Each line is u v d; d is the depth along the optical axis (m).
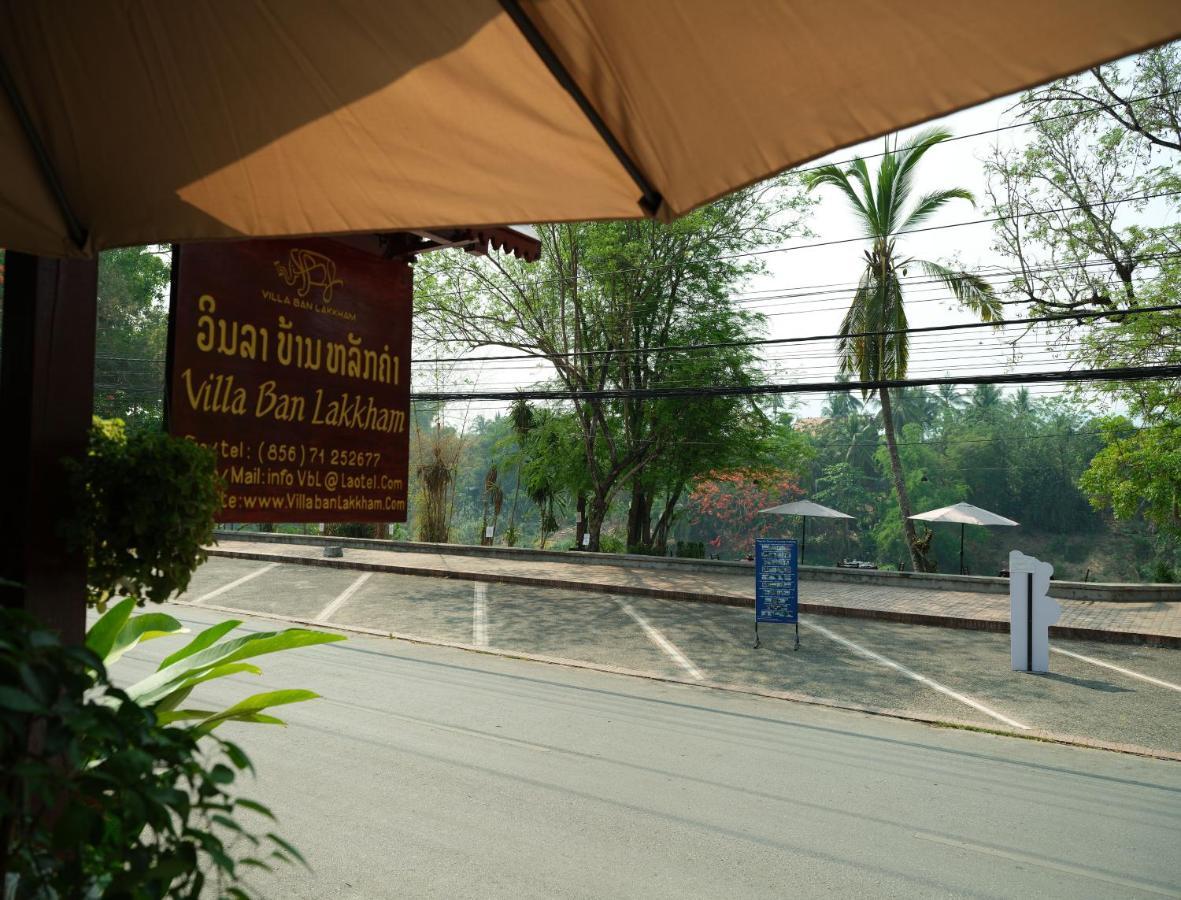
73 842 1.48
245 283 3.70
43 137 2.41
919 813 5.89
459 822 5.39
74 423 2.77
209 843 1.61
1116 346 17.59
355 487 4.10
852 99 1.65
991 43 1.44
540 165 2.20
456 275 24.09
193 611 14.80
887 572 19.45
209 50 2.06
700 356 23.70
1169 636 13.16
